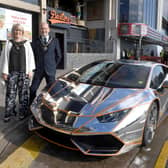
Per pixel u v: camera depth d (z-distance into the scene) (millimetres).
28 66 3504
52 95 3141
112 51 16203
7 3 8023
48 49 4012
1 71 3412
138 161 2689
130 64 3990
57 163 2600
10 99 3523
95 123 2539
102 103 2768
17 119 3721
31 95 4148
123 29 16750
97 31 17484
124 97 2906
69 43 11531
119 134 2525
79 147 2543
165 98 3930
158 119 3523
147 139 2945
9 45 3338
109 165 2590
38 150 2871
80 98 2926
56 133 2639
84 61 12117
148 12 21781
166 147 3057
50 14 10617
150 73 3646
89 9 17562
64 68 10656
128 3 17672
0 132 3236
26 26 9109
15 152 2803
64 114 2689
